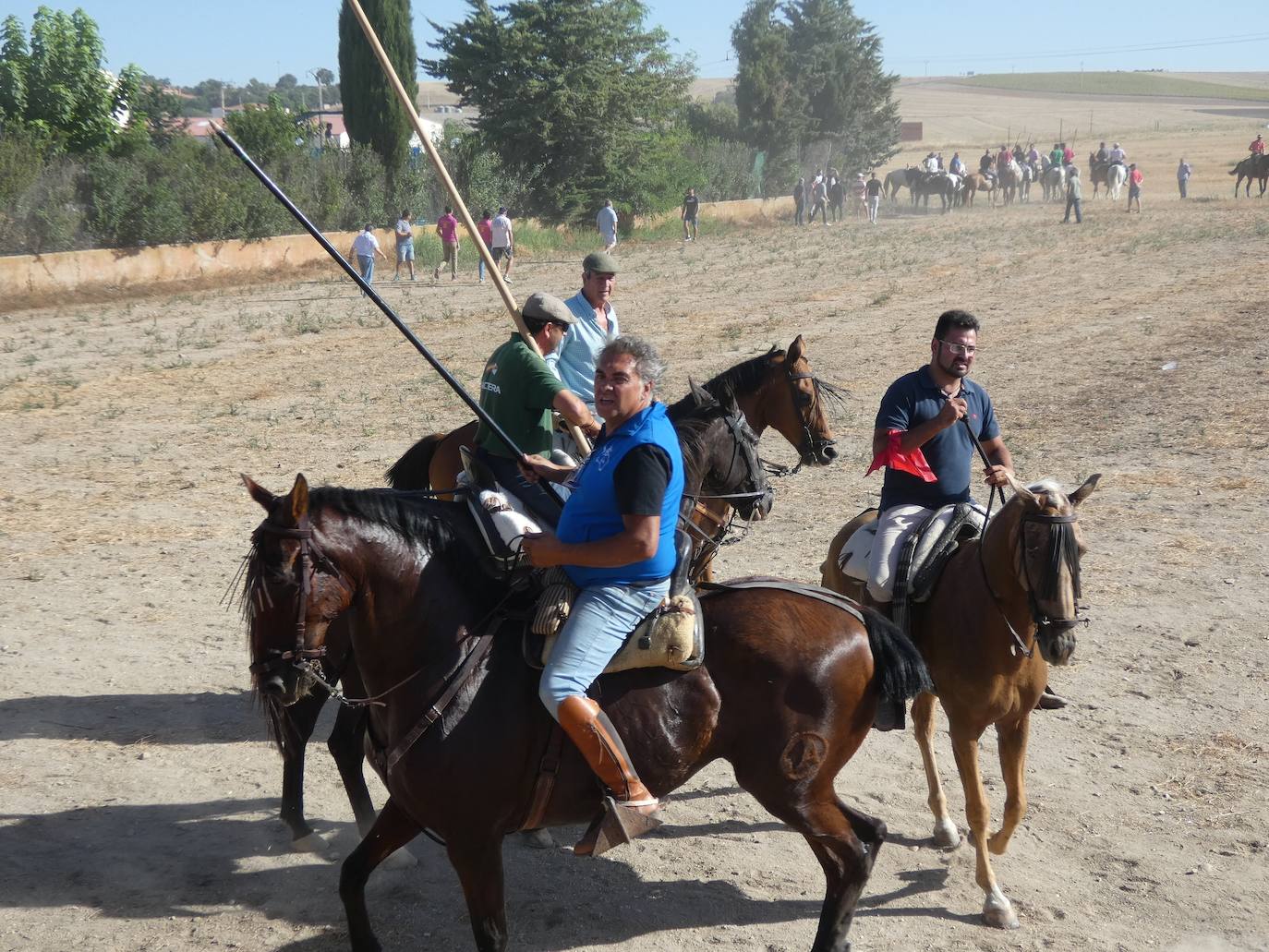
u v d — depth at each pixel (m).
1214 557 9.37
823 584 6.09
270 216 31.00
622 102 38.66
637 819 4.07
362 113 34.88
